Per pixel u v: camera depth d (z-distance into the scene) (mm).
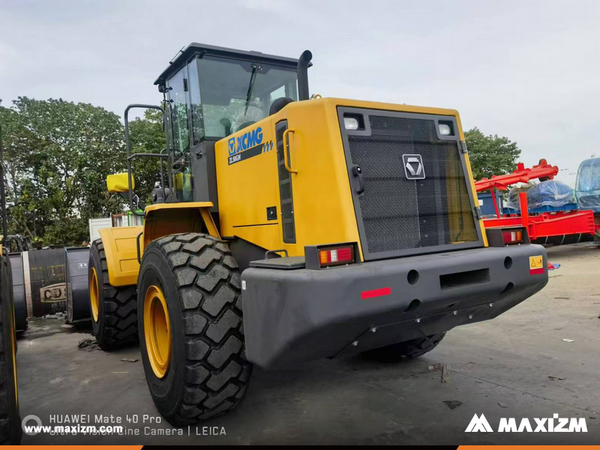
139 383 3902
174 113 4336
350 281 2291
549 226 10805
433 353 4355
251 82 4070
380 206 2785
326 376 3822
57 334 6082
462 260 2674
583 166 12453
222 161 3764
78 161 29062
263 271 2500
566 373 3666
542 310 5902
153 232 3895
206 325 2734
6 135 30609
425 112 3119
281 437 2773
